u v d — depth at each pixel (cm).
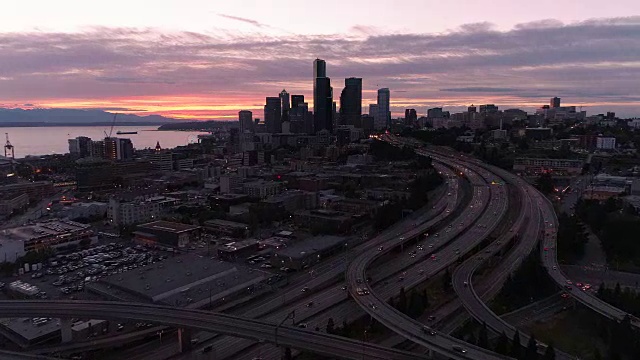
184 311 19438
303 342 16775
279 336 17175
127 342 19525
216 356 18512
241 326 18012
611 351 19138
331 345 16575
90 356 18825
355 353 16088
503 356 15800
